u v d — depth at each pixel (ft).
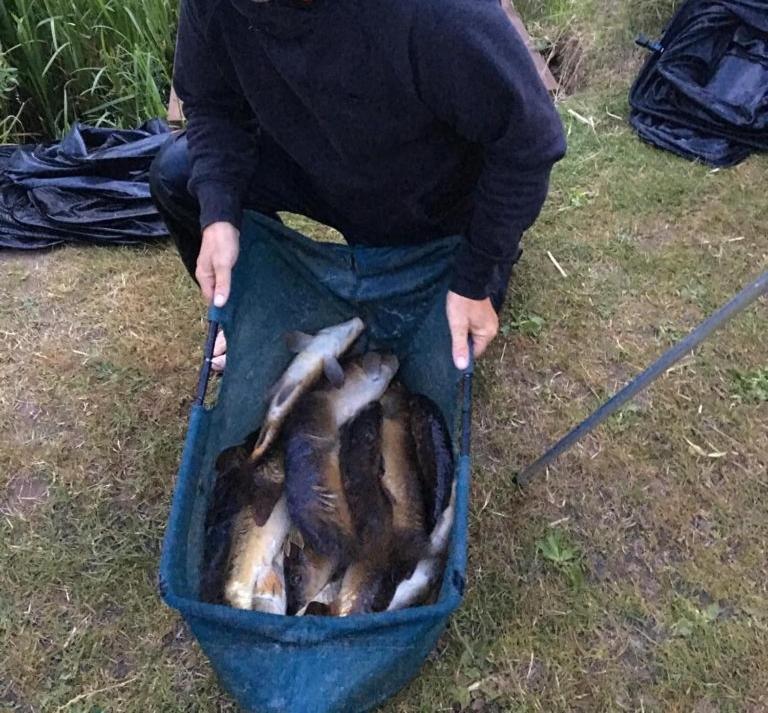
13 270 9.18
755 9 10.61
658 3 12.12
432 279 6.82
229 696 5.88
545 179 5.50
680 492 6.97
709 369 7.85
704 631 6.12
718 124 10.32
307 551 5.97
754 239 9.25
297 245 6.89
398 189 6.39
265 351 7.07
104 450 7.36
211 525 5.96
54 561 6.59
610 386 7.79
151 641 6.16
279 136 6.15
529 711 5.78
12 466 7.23
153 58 11.41
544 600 6.32
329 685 4.91
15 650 6.10
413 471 6.44
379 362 7.09
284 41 5.16
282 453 6.42
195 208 7.20
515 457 7.25
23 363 8.11
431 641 5.25
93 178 9.70
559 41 12.89
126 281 9.00
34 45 10.93
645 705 5.81
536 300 8.59
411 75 5.21
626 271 8.91
